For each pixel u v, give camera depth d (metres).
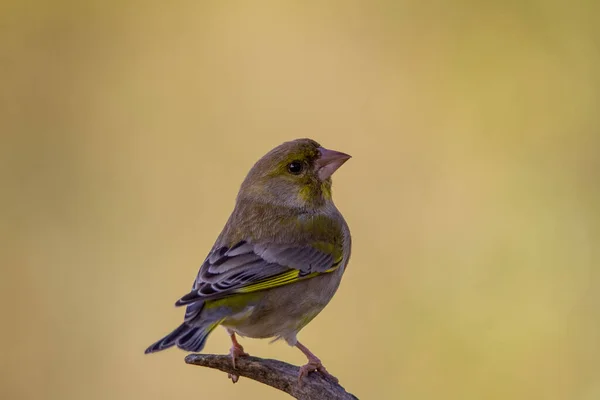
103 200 15.78
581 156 15.73
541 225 15.31
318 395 9.20
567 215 15.39
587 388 13.98
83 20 16.42
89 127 16.17
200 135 16.23
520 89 16.20
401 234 15.38
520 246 15.11
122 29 16.50
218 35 16.61
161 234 15.52
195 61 16.52
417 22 16.55
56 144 15.99
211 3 16.69
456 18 16.45
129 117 16.27
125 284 15.09
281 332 9.66
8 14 16.22
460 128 16.22
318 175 10.22
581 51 16.05
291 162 10.15
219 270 9.42
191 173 16.05
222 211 15.69
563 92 16.05
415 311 14.50
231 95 16.45
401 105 16.36
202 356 9.59
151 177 15.95
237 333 9.61
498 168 15.89
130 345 14.57
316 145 10.38
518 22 16.30
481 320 14.42
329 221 10.12
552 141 15.91
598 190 15.48
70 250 15.33
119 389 14.19
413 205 15.70
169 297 14.95
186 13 16.62
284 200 10.05
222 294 9.21
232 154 16.16
